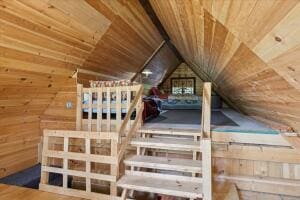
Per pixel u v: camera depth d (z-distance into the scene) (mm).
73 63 3926
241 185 2996
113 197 2627
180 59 9086
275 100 2338
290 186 2807
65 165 2945
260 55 1497
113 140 2721
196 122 4438
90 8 3082
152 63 7293
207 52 2924
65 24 3004
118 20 3816
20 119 3971
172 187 2455
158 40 6031
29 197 2703
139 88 3566
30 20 2559
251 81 2381
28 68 3189
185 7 1804
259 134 2996
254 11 1053
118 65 5504
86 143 2854
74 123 4145
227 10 1232
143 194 3367
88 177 2785
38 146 4488
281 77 1605
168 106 8305
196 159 3016
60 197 2742
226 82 3992
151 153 3518
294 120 2479
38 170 4098
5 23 2375
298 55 1155
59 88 4184
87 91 3965
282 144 2902
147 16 4461
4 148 3773
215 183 3016
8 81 3121
